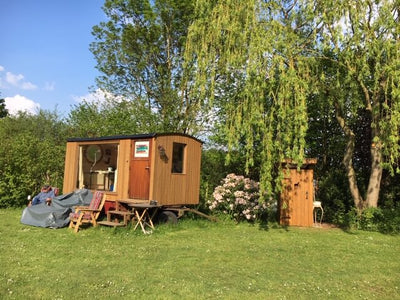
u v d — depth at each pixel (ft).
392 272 19.83
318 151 47.55
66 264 19.58
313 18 30.48
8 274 17.35
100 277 17.31
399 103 28.76
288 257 22.85
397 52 29.19
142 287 16.01
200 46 35.17
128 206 34.09
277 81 30.50
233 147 33.94
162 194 33.42
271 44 29.86
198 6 36.32
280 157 30.17
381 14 30.09
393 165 41.63
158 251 23.32
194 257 21.99
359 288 16.81
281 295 15.43
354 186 39.22
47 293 14.89
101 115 58.70
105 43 67.41
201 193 45.06
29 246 23.86
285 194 38.55
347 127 39.58
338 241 29.27
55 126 86.94
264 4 31.68
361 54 31.12
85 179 44.01
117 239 26.94
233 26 31.81
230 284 16.81
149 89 67.92
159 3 63.93
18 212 40.63
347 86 34.47
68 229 30.81
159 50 66.28
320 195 44.68
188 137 36.76
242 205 38.86
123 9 66.28
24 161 44.91
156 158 32.99
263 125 29.78
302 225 38.09
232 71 34.04
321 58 34.01
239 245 26.25
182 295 15.14
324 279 18.13
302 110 28.81
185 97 60.90
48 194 37.91
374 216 35.86
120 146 35.53
